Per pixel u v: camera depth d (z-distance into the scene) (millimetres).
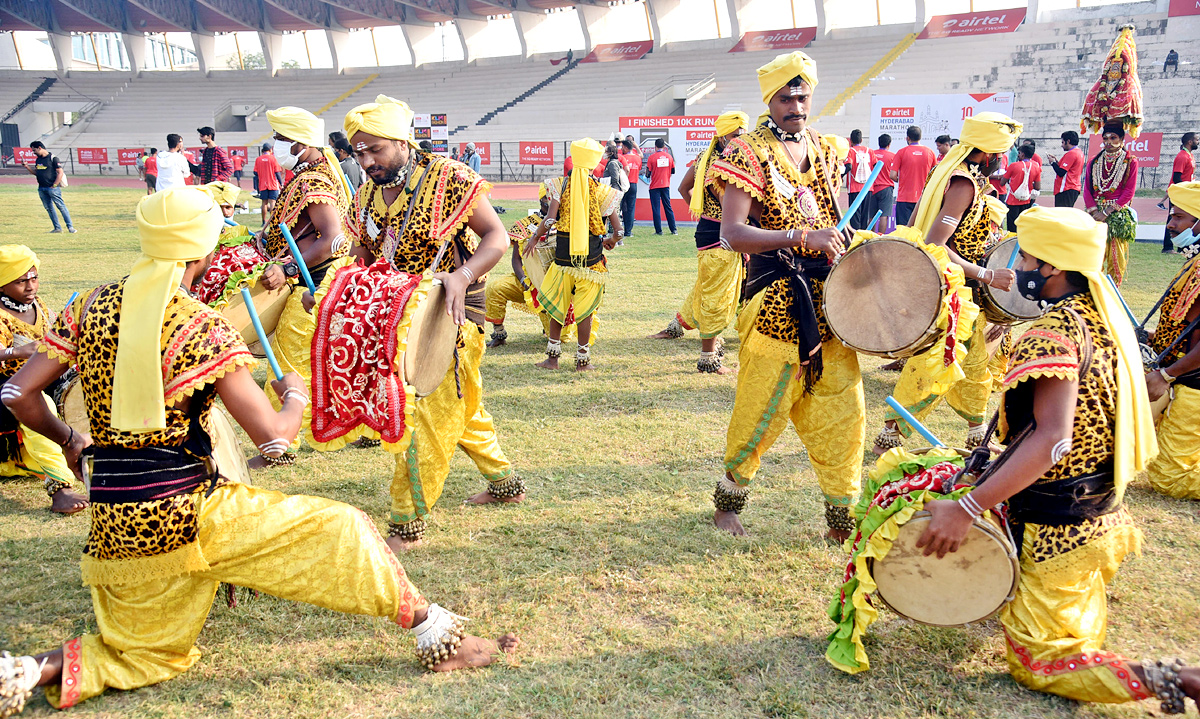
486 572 3996
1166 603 3703
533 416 6320
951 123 16578
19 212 21172
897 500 3029
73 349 2834
